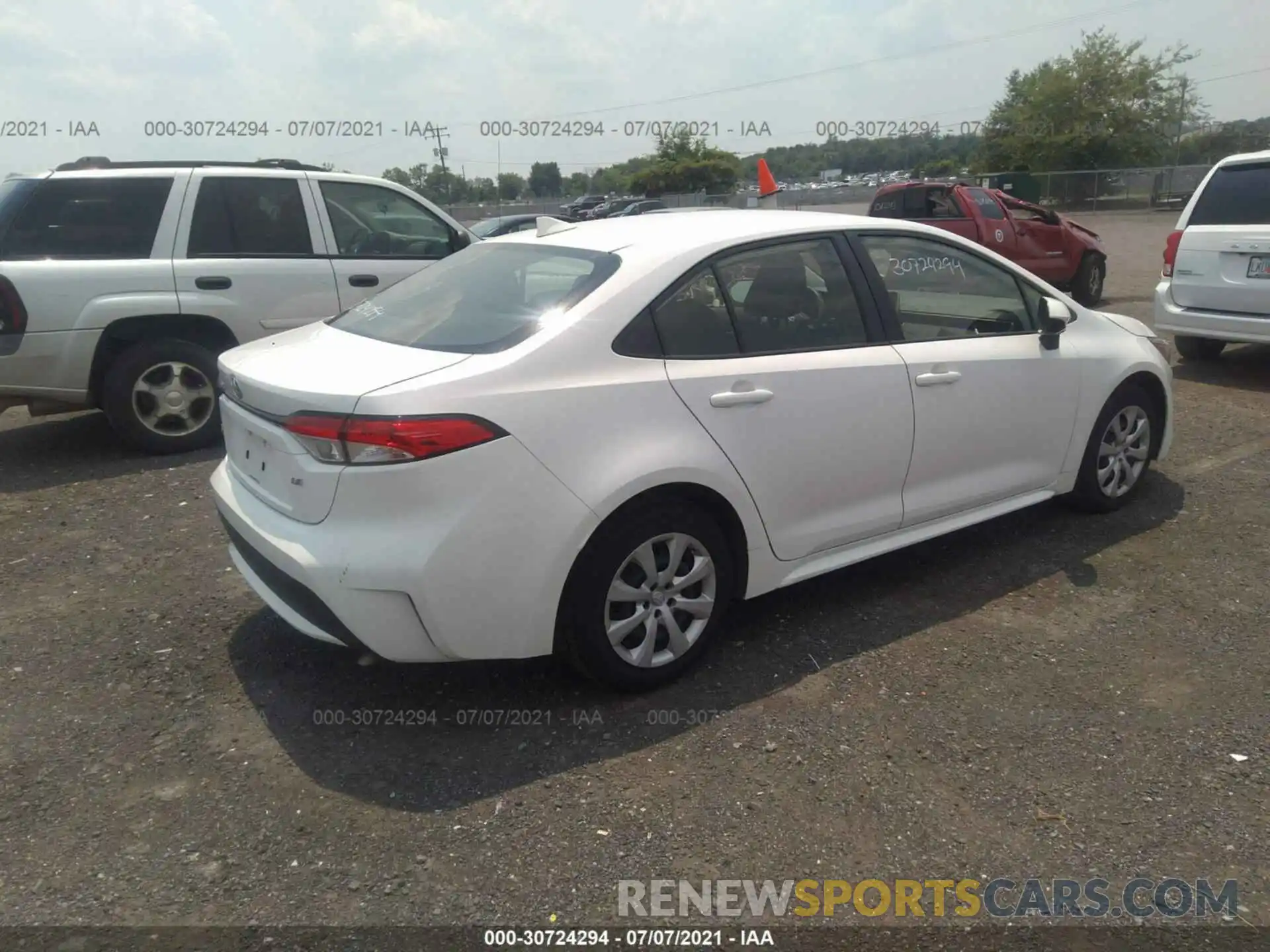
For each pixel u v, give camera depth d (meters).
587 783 3.01
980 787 2.98
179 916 2.50
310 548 3.03
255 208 6.67
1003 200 12.88
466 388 3.01
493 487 3.00
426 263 7.36
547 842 2.76
